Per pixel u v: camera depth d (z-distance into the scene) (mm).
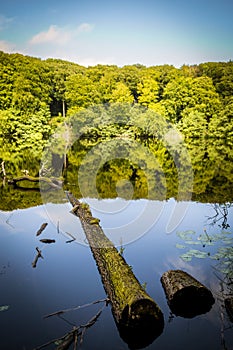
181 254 5672
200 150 23922
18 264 5402
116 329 3773
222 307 4145
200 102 32812
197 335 3682
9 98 30750
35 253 5859
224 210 8367
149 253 5754
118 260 4867
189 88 32719
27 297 4391
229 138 29734
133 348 3488
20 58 33375
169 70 36812
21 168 15891
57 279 4887
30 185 12203
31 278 4918
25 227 7289
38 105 31391
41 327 3775
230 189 11328
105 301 4285
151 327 3783
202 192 10891
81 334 3678
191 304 4145
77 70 37406
